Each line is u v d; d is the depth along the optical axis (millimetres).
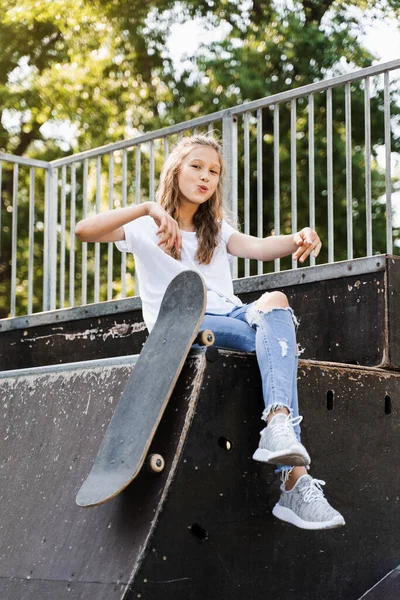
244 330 3170
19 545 3221
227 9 17625
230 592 2965
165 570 2818
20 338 5711
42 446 3404
